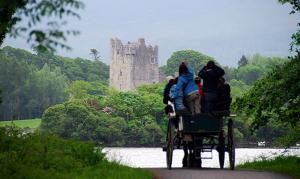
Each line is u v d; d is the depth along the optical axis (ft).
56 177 101.50
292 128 188.44
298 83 171.12
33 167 106.32
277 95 174.29
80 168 117.50
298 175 129.80
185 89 154.81
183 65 155.33
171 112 155.94
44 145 121.80
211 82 158.10
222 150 151.02
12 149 115.55
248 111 186.29
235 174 130.21
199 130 149.48
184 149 160.76
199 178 121.49
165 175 128.26
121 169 126.72
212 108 157.58
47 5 62.34
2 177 93.25
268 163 178.19
